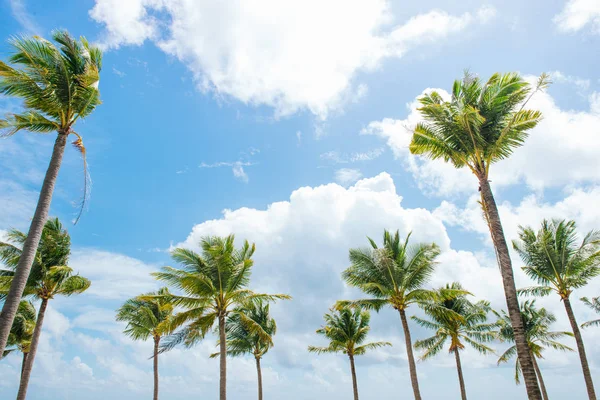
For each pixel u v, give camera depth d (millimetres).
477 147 16625
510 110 16594
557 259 23500
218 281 22750
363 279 24859
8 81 12719
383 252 24078
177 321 22156
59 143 13633
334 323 34844
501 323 34719
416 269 23750
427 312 24484
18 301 11539
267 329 34094
